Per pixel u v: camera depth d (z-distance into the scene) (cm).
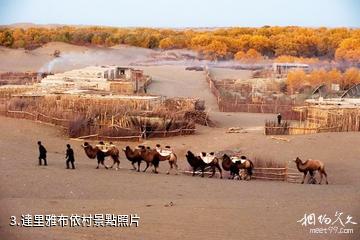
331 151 3556
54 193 2314
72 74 6438
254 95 6738
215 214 1964
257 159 3216
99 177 2678
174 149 3756
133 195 2328
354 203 2150
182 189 2488
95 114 4172
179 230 1750
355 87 6247
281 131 4116
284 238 1681
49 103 4506
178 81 8012
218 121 5103
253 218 1912
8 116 4425
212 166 2962
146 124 4116
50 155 3338
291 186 2672
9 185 2405
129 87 5938
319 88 6975
